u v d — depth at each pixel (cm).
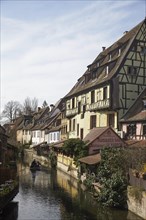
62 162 3978
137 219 1725
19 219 1722
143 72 3431
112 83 3334
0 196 1611
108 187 2067
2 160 2523
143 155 2069
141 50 3438
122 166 2161
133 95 3362
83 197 2295
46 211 1911
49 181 3033
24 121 8862
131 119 3077
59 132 5569
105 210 1927
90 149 2948
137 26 3734
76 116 4353
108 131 2945
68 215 1819
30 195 2364
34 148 6172
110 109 3344
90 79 4103
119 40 3944
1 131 2484
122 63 3366
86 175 2708
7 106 10712
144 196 1712
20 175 3456
